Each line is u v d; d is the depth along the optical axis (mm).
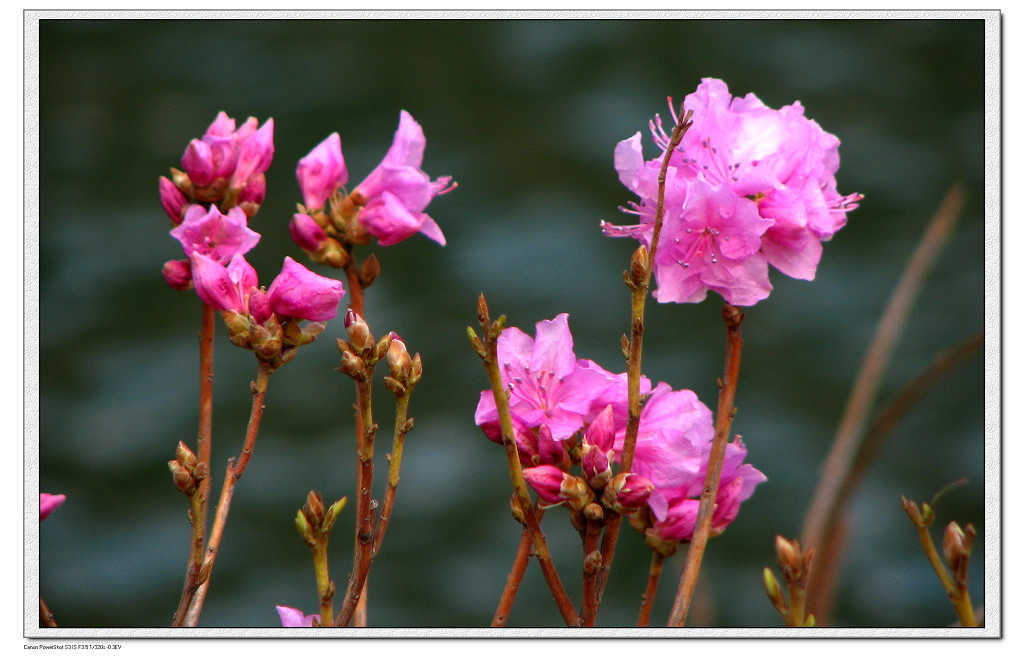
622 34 6387
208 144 2055
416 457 4465
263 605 3912
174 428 4609
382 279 5258
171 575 4090
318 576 2004
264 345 2006
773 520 4105
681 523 2020
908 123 5570
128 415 4664
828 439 4406
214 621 3859
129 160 5820
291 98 6125
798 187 2031
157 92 6090
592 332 4949
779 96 5758
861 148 5480
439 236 2070
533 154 5891
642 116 6004
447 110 6184
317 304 2010
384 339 1991
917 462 4066
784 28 6180
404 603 3904
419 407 4707
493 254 5395
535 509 1993
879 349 2162
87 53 6098
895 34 5879
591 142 5938
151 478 4453
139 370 4883
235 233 2043
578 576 3912
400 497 4305
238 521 4211
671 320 5016
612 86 6195
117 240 5508
